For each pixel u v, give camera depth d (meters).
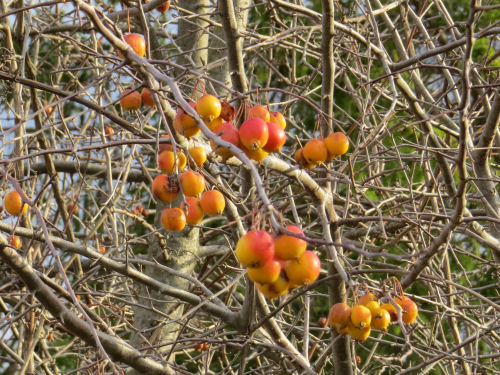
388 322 2.92
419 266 3.54
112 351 3.62
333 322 2.91
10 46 4.56
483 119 7.01
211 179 3.32
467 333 5.57
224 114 2.77
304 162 3.12
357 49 5.17
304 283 2.26
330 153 3.06
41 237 3.98
